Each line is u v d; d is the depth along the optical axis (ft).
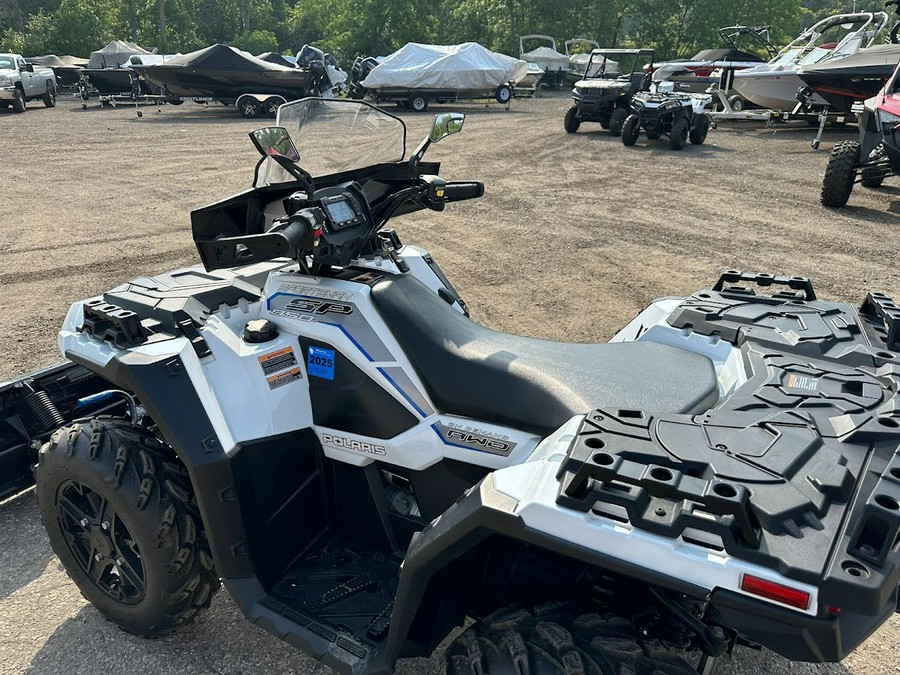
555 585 6.82
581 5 186.60
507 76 96.78
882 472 5.32
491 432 7.32
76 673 8.66
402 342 7.97
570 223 31.35
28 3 237.45
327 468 8.91
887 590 4.42
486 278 23.73
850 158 31.96
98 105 98.89
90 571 9.00
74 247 27.48
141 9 227.40
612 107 62.90
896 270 23.88
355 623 7.80
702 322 8.91
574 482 5.33
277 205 9.14
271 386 8.45
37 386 11.59
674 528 4.93
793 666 8.68
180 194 37.76
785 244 27.43
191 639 9.18
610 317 20.07
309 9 257.75
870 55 49.01
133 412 12.44
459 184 10.28
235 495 7.97
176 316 8.72
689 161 48.19
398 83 91.20
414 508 8.45
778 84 61.77
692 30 192.03
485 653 5.68
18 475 11.49
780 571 4.55
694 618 6.08
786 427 5.88
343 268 8.91
